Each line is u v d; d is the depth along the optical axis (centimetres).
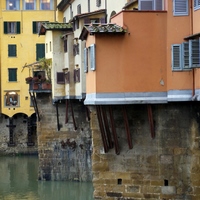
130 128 2347
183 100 2211
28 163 6134
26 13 6825
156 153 2334
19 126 6962
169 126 2306
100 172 2373
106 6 4178
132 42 2270
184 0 2225
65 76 4684
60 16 6275
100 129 2345
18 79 6850
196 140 2267
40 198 4097
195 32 2173
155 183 2339
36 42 6825
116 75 2275
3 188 4525
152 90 2273
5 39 6819
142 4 2348
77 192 4297
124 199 2364
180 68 2217
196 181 2286
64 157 4794
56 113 4822
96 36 2273
